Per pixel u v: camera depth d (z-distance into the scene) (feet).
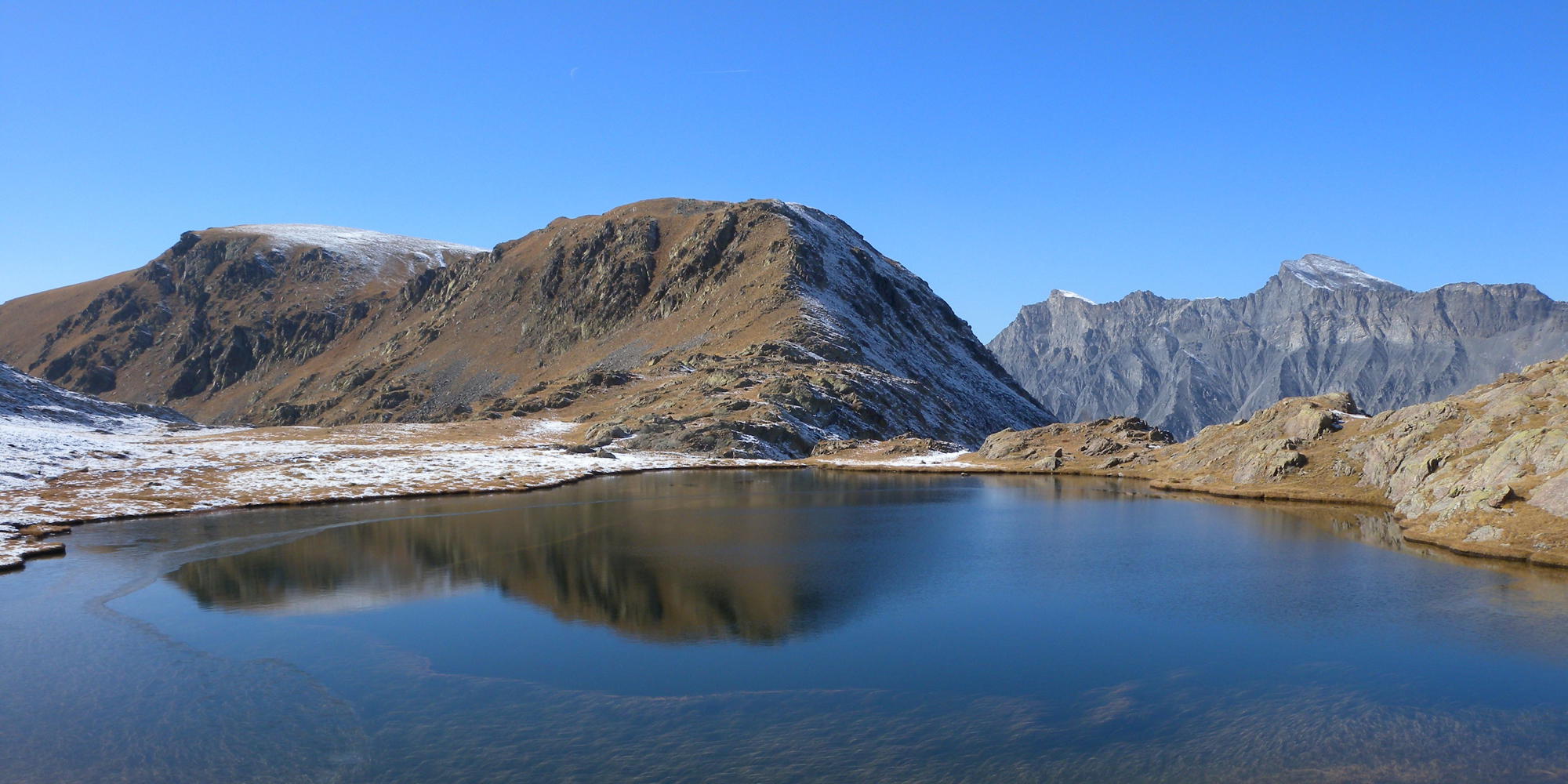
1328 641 105.09
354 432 499.10
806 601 128.06
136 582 141.79
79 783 71.31
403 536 188.85
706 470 382.63
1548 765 72.43
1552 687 88.89
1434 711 83.51
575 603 126.93
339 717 84.07
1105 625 113.80
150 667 98.53
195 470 300.61
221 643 107.65
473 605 125.80
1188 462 305.94
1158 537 181.47
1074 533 189.06
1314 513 211.41
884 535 188.85
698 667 98.12
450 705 87.20
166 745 78.18
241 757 75.72
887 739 78.79
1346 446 246.27
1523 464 160.45
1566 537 139.23
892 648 104.83
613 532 193.98
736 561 159.74
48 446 312.71
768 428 453.99
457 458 387.14
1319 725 80.74
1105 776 71.26
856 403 531.50
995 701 87.61
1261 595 128.06
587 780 70.74
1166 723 81.76
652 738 79.15
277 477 297.94
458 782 70.49
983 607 123.85
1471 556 150.82
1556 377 189.16
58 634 111.34
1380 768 72.28
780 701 87.97
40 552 164.96
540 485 303.48
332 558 161.99
